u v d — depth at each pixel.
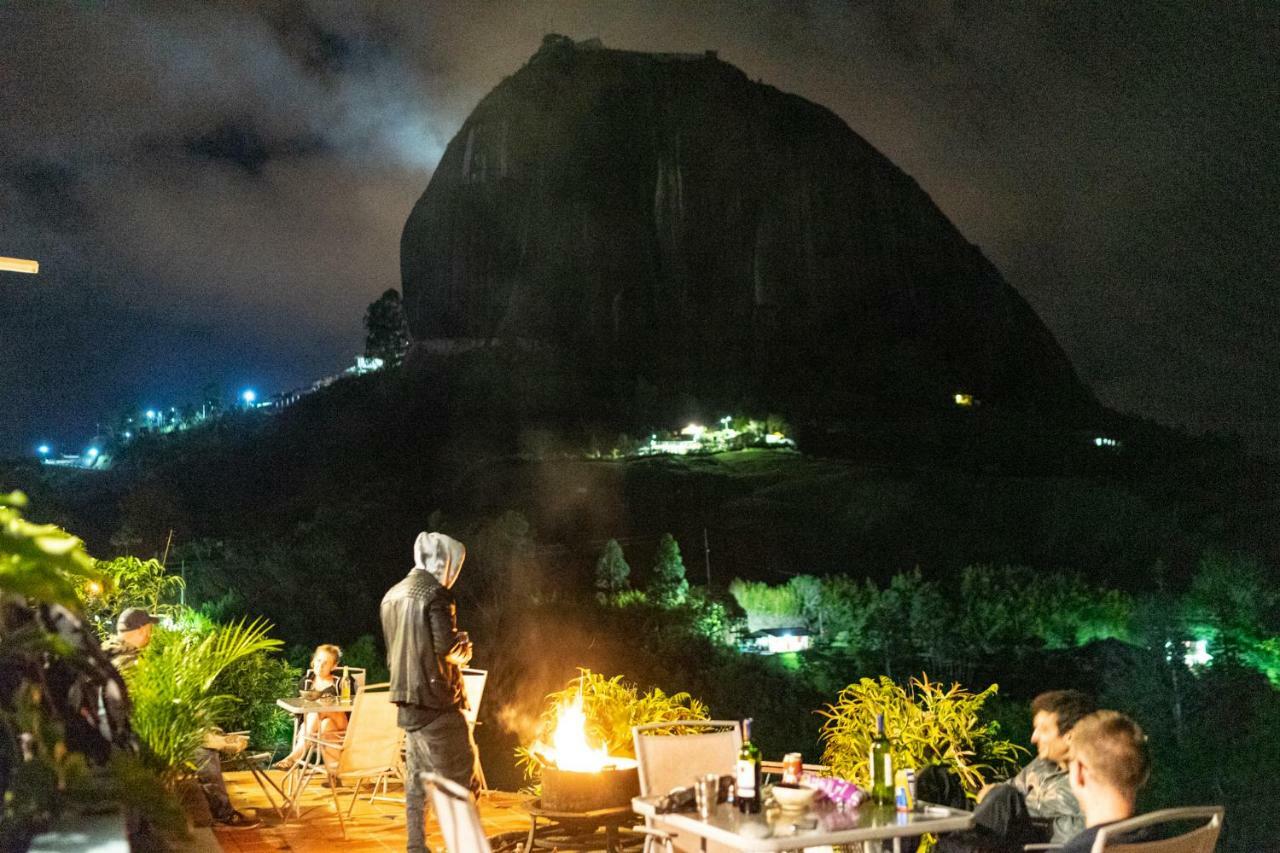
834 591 69.88
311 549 63.50
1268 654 43.25
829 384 152.62
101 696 3.09
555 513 100.56
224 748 6.02
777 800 3.17
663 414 142.12
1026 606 65.62
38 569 2.42
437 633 4.49
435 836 5.61
